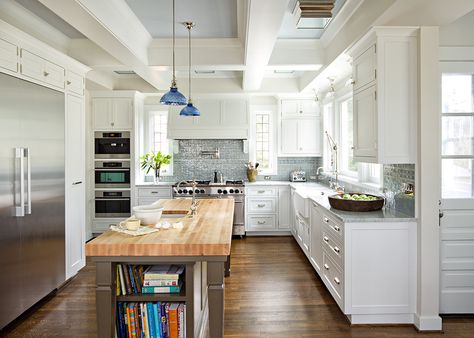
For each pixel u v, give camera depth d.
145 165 5.95
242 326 2.83
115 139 5.73
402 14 2.46
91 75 4.98
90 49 4.12
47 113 3.34
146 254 2.08
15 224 2.84
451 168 2.98
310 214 4.19
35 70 3.14
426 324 2.74
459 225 2.97
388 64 2.75
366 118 3.01
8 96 2.78
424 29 2.70
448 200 2.97
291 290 3.58
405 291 2.81
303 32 3.72
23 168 2.91
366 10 2.78
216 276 2.13
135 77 5.73
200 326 2.62
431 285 2.75
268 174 6.45
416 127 2.77
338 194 3.58
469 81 2.99
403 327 2.80
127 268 2.20
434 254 2.74
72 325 2.88
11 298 2.79
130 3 3.04
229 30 3.73
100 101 5.71
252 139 6.42
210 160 6.43
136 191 5.77
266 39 3.04
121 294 2.19
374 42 2.80
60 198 3.57
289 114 5.99
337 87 4.95
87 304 3.28
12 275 2.80
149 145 6.29
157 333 2.18
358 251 2.80
